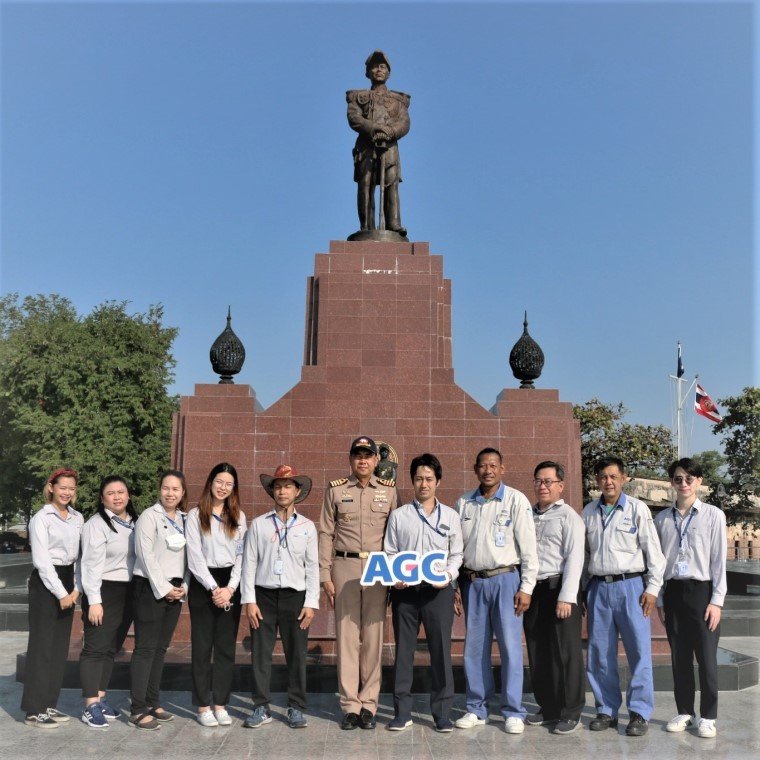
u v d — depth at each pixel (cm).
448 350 1094
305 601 657
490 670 671
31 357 2798
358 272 1033
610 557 662
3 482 2845
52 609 655
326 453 973
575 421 1004
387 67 1159
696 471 669
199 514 661
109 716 658
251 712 692
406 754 578
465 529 678
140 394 2983
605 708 657
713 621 639
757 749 597
